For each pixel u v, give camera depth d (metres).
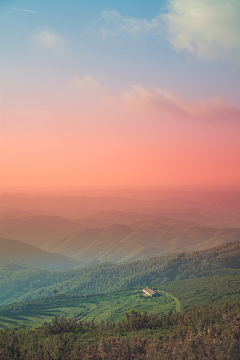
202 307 139.62
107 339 99.94
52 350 95.06
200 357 75.75
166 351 83.00
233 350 75.38
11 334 117.12
